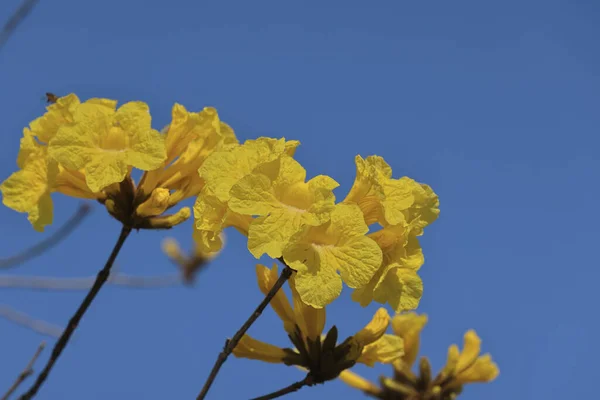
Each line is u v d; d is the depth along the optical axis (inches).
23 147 233.1
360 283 190.1
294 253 190.4
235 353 235.3
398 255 204.8
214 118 236.1
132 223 230.2
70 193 237.0
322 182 195.0
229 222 213.6
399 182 207.0
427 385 338.6
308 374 227.8
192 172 235.9
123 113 221.9
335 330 228.1
